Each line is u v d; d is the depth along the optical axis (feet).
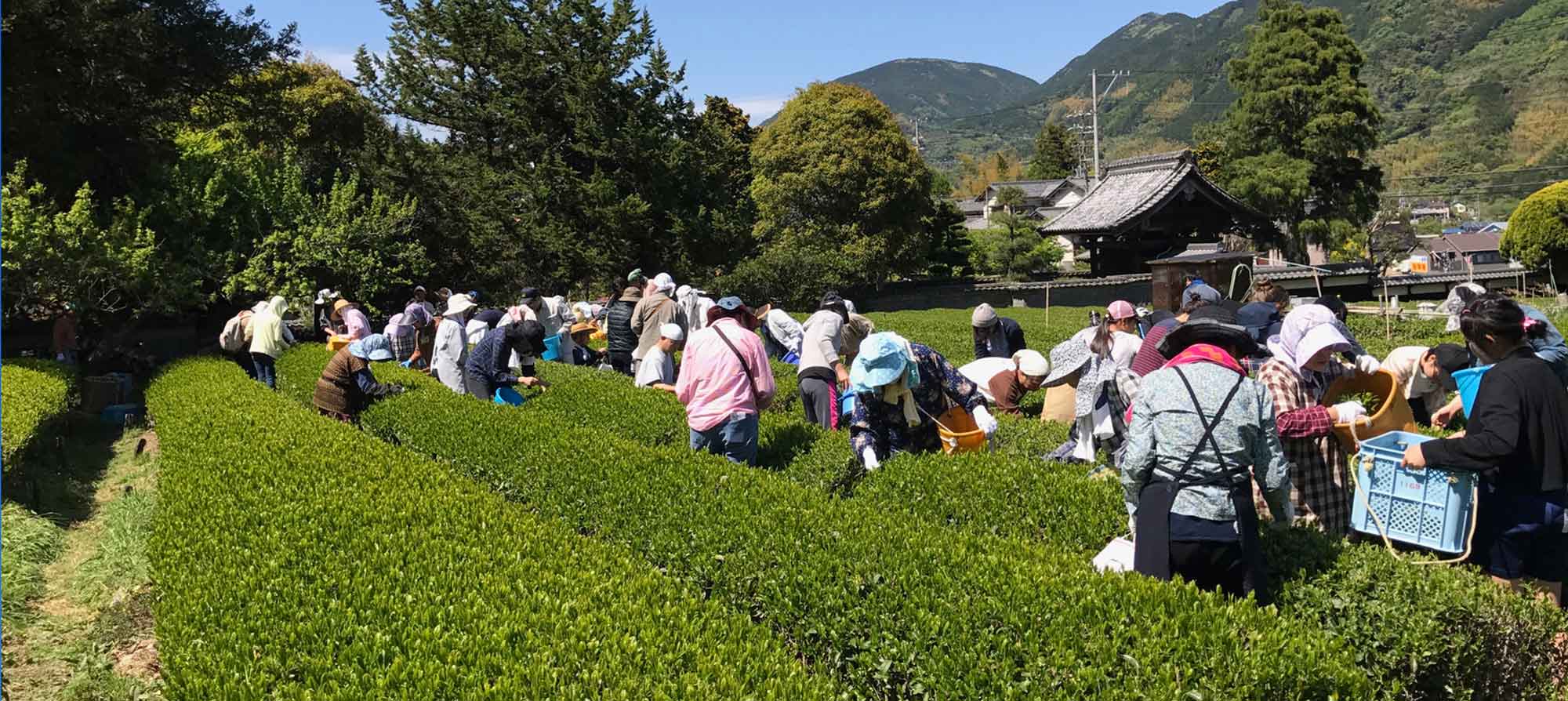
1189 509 15.25
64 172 77.66
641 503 23.12
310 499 23.17
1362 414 18.94
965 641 15.20
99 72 77.82
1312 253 183.73
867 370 24.09
